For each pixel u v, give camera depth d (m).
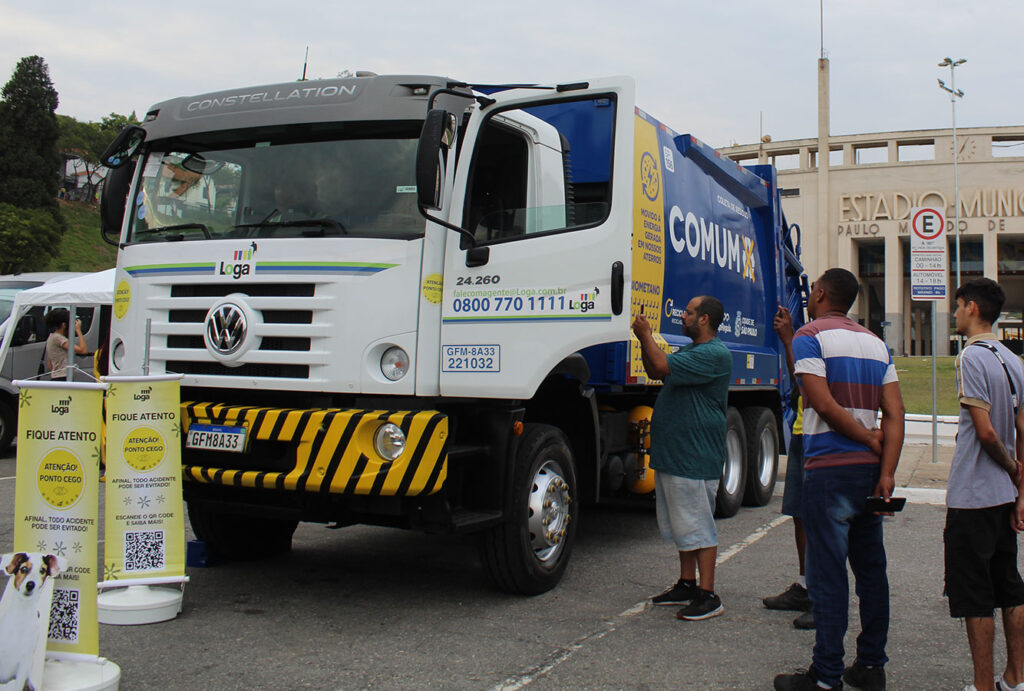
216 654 4.67
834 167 67.81
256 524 6.89
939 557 7.13
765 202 9.79
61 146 94.25
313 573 6.50
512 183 5.80
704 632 5.14
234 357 5.43
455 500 5.52
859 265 70.69
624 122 5.83
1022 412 4.12
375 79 5.61
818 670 4.08
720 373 5.45
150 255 5.88
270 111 5.75
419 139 5.00
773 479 10.01
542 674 4.42
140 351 5.86
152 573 5.22
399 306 5.30
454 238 5.52
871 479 4.13
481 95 5.55
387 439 4.96
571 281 5.62
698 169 8.00
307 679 4.31
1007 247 68.12
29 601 3.78
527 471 5.67
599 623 5.29
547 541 5.90
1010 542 4.09
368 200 5.48
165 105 6.22
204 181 5.92
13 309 13.47
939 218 12.22
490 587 6.11
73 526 4.15
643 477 7.54
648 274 6.72
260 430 5.20
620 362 6.48
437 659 4.62
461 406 5.68
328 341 5.28
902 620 5.46
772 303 10.09
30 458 4.22
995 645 5.00
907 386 26.20
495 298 5.51
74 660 4.09
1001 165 64.56
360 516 5.53
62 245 77.75
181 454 5.47
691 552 5.61
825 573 4.11
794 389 5.84
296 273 5.37
